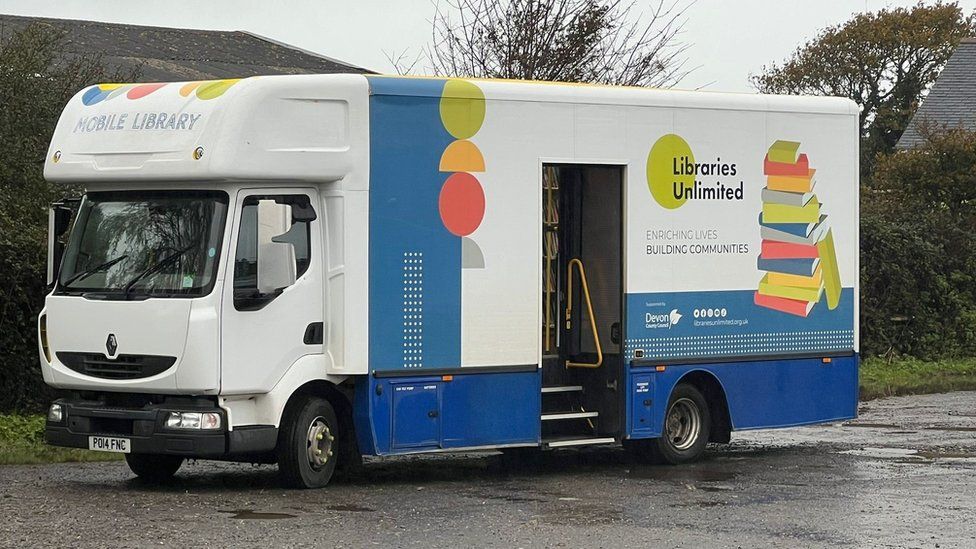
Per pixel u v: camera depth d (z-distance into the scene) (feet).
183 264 42.04
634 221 49.11
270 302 42.32
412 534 35.47
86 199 44.52
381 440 43.91
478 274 45.78
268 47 142.20
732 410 51.75
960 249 101.09
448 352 45.21
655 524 37.45
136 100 44.14
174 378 41.37
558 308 50.37
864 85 252.01
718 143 51.16
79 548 32.91
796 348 53.36
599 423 49.80
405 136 44.39
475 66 85.71
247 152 41.70
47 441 44.04
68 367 43.45
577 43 85.40
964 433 61.98
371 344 43.75
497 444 46.26
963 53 168.96
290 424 43.16
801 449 55.98
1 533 34.71
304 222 43.32
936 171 115.55
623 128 48.85
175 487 43.70
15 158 62.54
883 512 39.68
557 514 38.96
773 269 52.65
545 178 50.11
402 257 44.34
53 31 74.13
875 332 95.91
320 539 34.55
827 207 54.13
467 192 45.55
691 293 50.55
